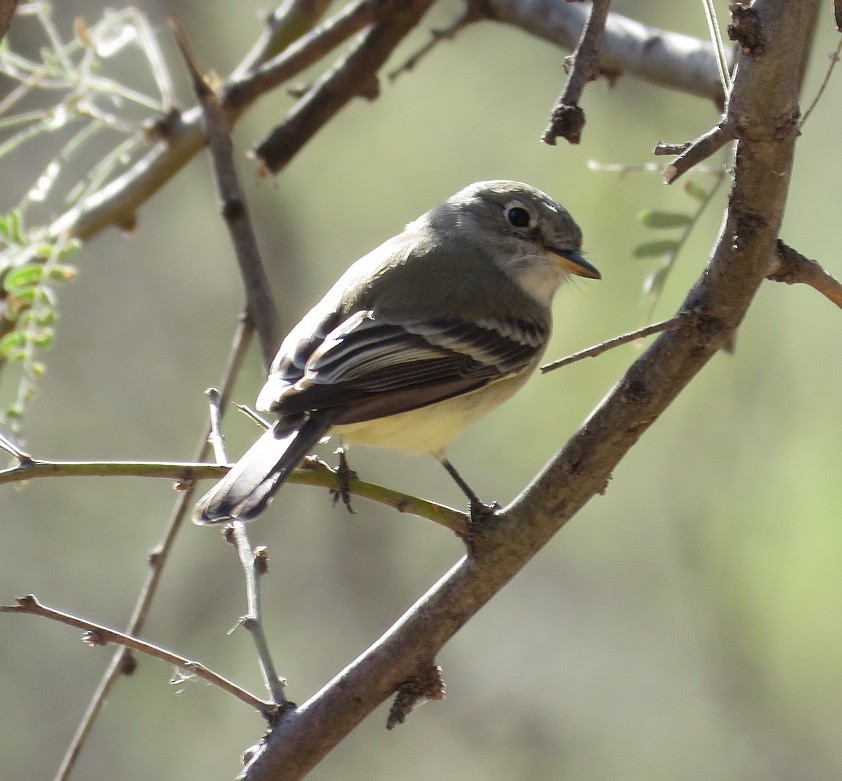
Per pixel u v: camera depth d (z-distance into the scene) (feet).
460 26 26.99
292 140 26.94
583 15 26.25
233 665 44.32
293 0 28.45
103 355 44.78
